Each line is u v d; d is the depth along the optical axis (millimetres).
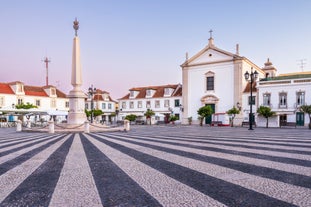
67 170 5578
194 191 3982
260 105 38281
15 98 49688
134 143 11023
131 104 57938
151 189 4109
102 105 65125
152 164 6164
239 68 40844
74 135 16641
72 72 23562
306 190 3979
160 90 56156
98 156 7457
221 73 42750
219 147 9375
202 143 10859
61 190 4094
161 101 53844
